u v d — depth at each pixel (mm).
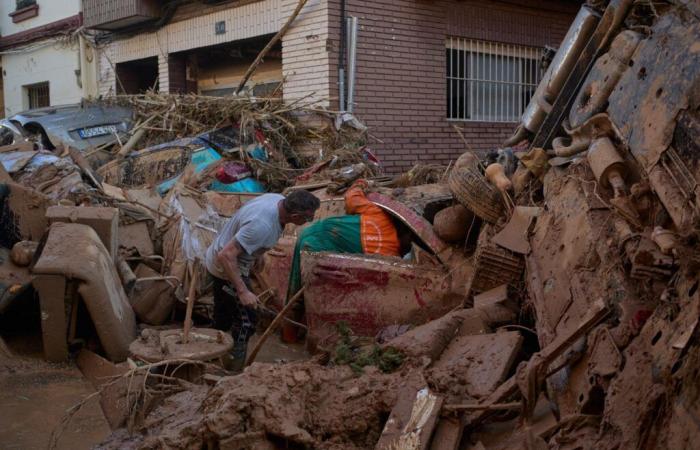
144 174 9445
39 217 6391
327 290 5641
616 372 2895
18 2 18344
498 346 3682
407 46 11789
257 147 9320
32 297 5922
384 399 3295
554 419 3113
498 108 13555
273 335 6410
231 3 12438
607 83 4777
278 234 4969
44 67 17703
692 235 2980
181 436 3211
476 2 12703
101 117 11195
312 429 3242
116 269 6273
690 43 3777
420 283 5418
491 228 5246
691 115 3473
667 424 2479
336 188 7039
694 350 2467
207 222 7023
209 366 4348
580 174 4484
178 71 14188
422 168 8406
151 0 13680
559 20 14289
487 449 3100
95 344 5539
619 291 3346
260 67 12953
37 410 4508
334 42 10875
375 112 11477
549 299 4016
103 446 3697
